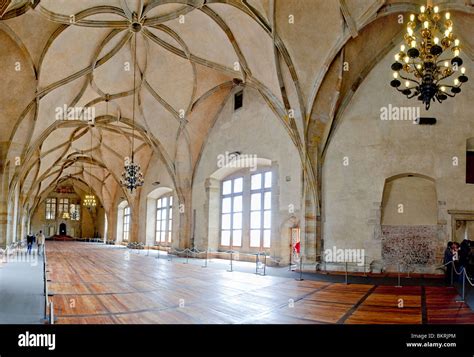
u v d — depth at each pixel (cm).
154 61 1867
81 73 1717
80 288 959
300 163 1512
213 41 1577
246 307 746
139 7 1399
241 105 1917
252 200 1888
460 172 1307
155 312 692
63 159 3005
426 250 1320
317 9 1272
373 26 1330
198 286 1015
